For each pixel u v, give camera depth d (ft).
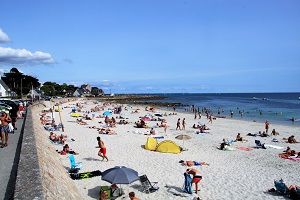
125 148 69.87
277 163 59.72
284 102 375.25
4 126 42.93
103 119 142.20
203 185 45.21
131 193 36.29
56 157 50.19
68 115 152.66
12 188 25.95
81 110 197.77
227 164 58.23
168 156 63.21
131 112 194.59
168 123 133.59
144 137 88.38
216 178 48.83
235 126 124.77
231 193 42.04
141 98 545.85
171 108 259.60
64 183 34.06
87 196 37.93
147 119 143.43
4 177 28.86
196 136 95.20
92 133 92.22
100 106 250.16
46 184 25.90
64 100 324.39
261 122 142.82
